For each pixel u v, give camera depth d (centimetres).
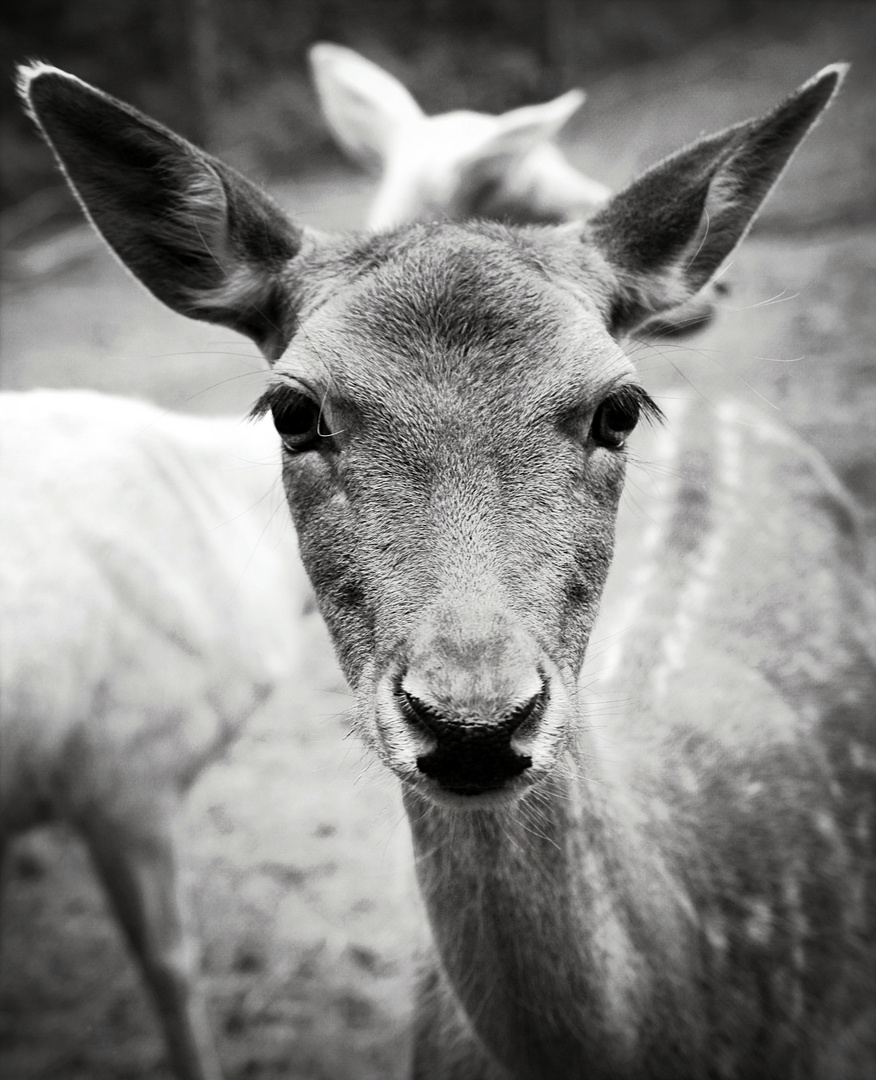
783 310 1005
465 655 234
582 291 299
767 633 430
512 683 233
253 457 520
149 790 462
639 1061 307
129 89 1775
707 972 329
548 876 282
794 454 524
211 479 503
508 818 277
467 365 265
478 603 241
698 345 949
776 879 365
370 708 256
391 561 255
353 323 275
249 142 1786
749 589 443
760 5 2459
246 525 508
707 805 358
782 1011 360
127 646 453
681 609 423
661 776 345
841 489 542
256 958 532
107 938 566
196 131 1753
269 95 1866
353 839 591
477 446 259
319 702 681
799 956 369
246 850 591
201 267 331
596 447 277
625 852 300
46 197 1612
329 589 274
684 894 323
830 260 1104
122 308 1245
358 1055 484
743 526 471
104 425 477
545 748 242
